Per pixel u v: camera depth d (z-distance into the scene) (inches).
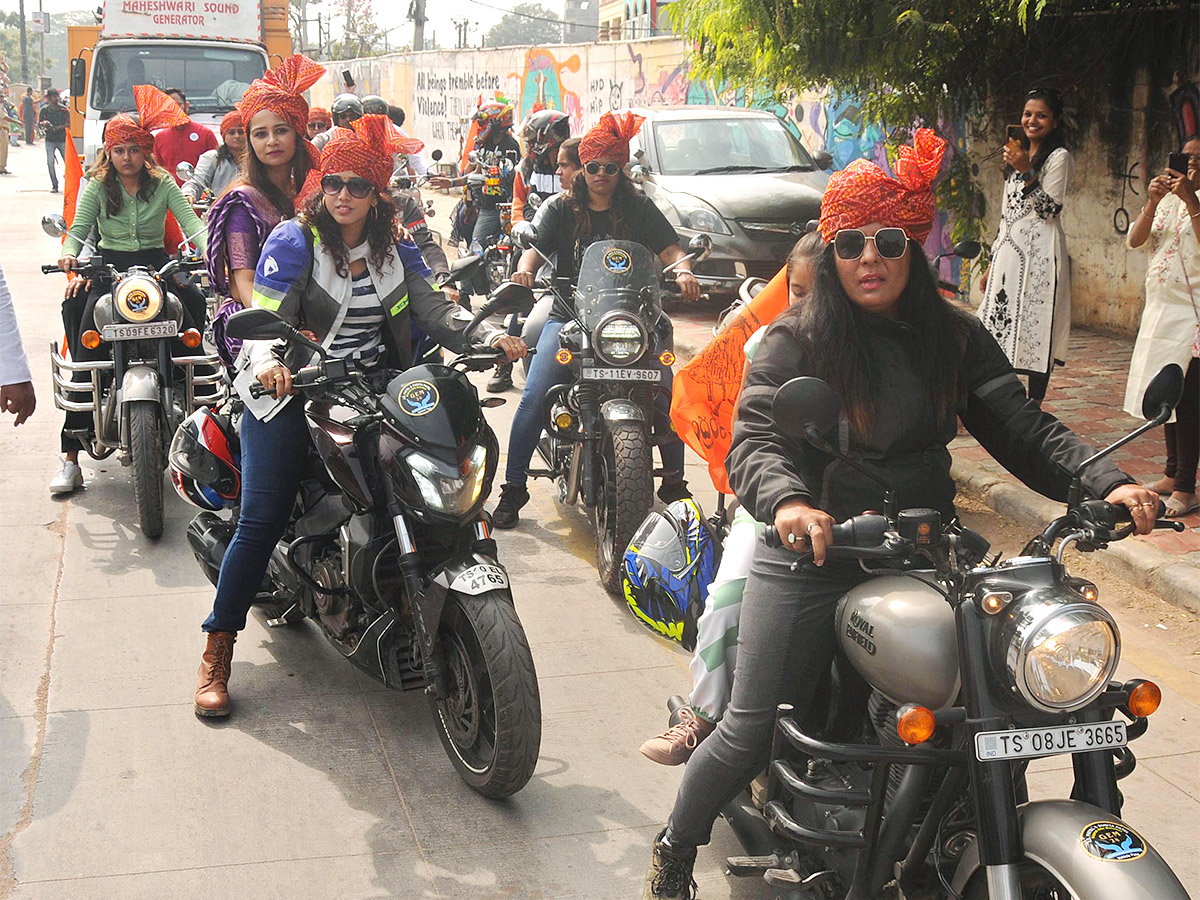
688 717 128.2
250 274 180.7
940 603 95.3
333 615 160.2
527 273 230.1
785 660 106.1
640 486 195.0
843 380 103.4
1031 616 85.5
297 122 184.9
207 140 398.0
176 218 255.3
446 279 151.7
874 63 300.7
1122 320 374.6
